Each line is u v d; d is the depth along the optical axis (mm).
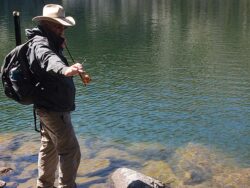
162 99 15781
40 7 69438
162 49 29016
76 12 63844
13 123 13023
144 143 11180
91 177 8781
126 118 13539
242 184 8633
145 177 8188
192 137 11664
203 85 17844
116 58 26047
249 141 11281
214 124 12789
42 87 6207
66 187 6719
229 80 18703
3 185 8062
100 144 11062
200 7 67438
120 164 9594
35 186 8203
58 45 6312
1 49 29906
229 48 28203
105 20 51531
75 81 19000
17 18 7016
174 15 55875
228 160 9945
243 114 13727
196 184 8609
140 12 62562
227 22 45656
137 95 16469
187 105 14891
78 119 13453
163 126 12695
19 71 6133
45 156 7012
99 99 15961
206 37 34281
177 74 20375
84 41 34406
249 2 74750
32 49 6008
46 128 6578
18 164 9383
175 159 9992
